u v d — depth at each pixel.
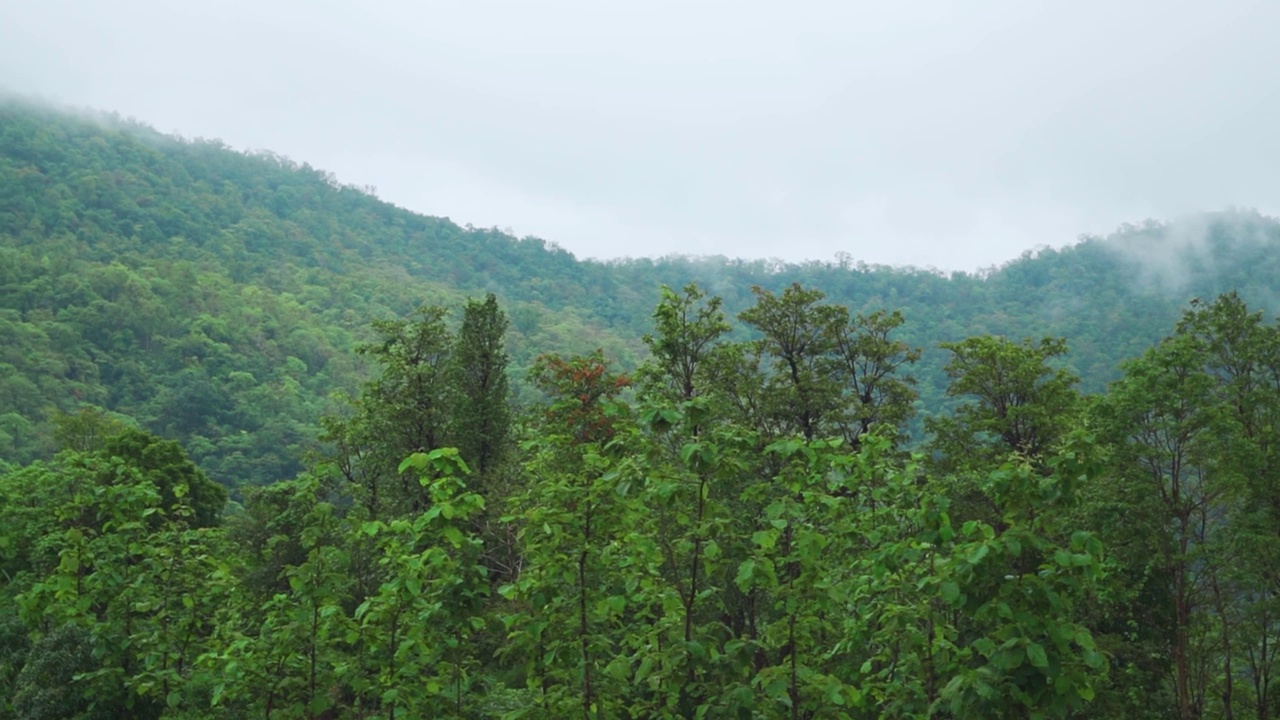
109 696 16.03
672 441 12.70
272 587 27.05
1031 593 8.80
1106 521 28.41
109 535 16.81
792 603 11.07
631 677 13.27
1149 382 29.92
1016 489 9.55
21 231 194.00
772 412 39.62
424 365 42.78
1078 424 33.44
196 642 16.02
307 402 148.38
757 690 11.11
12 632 20.53
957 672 9.40
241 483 118.00
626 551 12.16
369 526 12.58
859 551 13.07
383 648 13.08
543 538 11.83
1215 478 29.62
